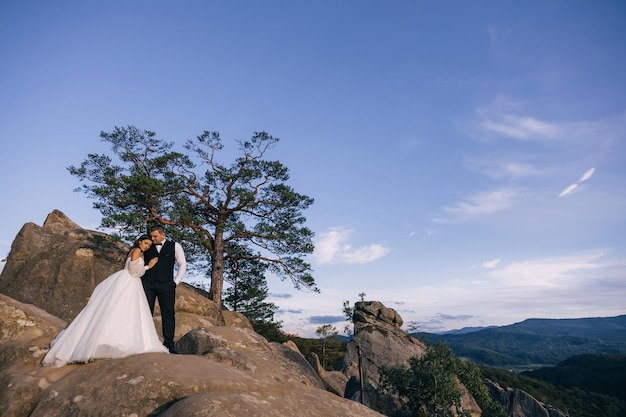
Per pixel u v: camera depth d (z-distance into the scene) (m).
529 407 59.78
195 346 10.39
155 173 32.44
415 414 37.91
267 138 33.47
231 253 34.44
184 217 30.44
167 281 7.00
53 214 31.00
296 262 32.91
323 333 54.06
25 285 24.19
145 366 5.03
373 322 50.91
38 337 6.57
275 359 10.73
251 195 31.89
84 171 30.69
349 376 42.38
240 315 30.73
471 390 42.09
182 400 4.26
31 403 4.95
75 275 24.75
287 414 4.50
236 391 4.75
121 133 31.95
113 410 4.48
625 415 99.25
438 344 42.56
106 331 5.55
